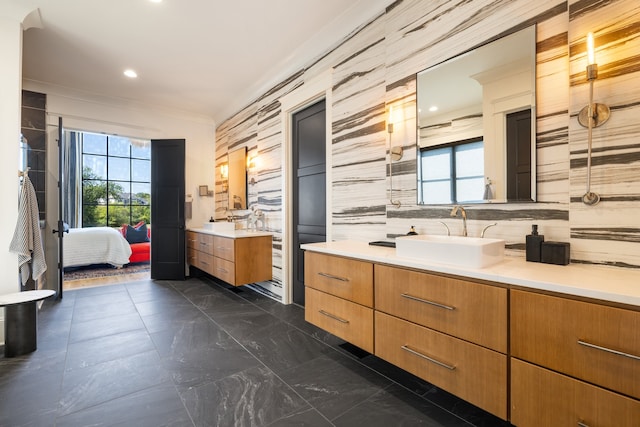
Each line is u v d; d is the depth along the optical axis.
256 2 2.45
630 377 0.92
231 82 3.99
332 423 1.49
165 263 4.76
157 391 1.77
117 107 4.61
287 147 3.57
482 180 1.79
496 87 1.73
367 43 2.53
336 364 2.08
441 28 2.00
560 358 1.07
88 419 1.53
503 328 1.22
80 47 3.10
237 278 3.54
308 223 3.36
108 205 7.07
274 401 1.67
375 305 1.77
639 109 1.25
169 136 5.07
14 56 2.50
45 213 3.95
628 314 0.92
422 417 1.53
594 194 1.37
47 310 3.26
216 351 2.28
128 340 2.48
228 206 4.95
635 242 1.27
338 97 2.82
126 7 2.49
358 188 2.62
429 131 2.06
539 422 1.12
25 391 1.77
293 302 3.55
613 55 1.31
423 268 1.50
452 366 1.39
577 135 1.41
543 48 1.55
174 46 3.11
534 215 1.60
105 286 4.35
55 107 4.09
